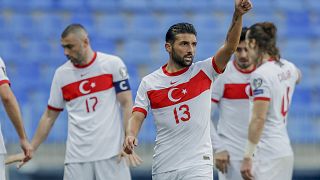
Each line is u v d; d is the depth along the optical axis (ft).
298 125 194.08
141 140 181.16
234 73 86.43
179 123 69.15
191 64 69.56
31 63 209.05
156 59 214.07
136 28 225.97
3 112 181.98
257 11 234.99
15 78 203.21
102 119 84.69
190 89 69.00
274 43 81.15
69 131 85.92
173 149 69.56
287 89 81.46
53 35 221.05
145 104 70.64
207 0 236.22
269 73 79.25
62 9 230.27
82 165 84.84
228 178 87.45
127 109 84.84
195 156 68.80
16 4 229.86
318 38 227.81
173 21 229.25
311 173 184.03
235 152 86.53
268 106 79.41
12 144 179.32
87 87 84.94
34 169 175.01
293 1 238.48
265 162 79.97
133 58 213.87
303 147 187.62
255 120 78.64
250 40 81.51
